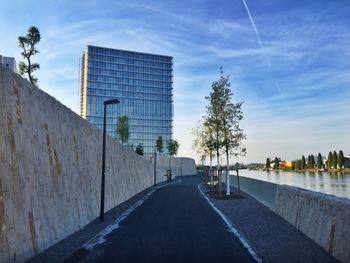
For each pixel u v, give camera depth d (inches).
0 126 397.7
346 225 395.2
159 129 6230.3
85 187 764.6
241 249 457.1
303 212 585.9
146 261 400.2
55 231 523.8
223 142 1359.5
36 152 499.5
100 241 528.4
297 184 1950.1
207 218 766.5
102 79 5876.0
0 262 348.8
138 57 6190.9
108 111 5831.7
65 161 642.2
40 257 422.9
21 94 473.4
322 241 463.8
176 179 3715.6
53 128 598.2
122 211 948.6
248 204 1030.4
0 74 414.6
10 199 395.2
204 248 465.7
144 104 6171.3
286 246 469.1
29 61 1026.7
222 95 1389.0
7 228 375.9
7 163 402.6
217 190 1700.3
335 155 4424.2
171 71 6412.4
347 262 372.5
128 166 1571.1
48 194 523.2
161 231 609.0
